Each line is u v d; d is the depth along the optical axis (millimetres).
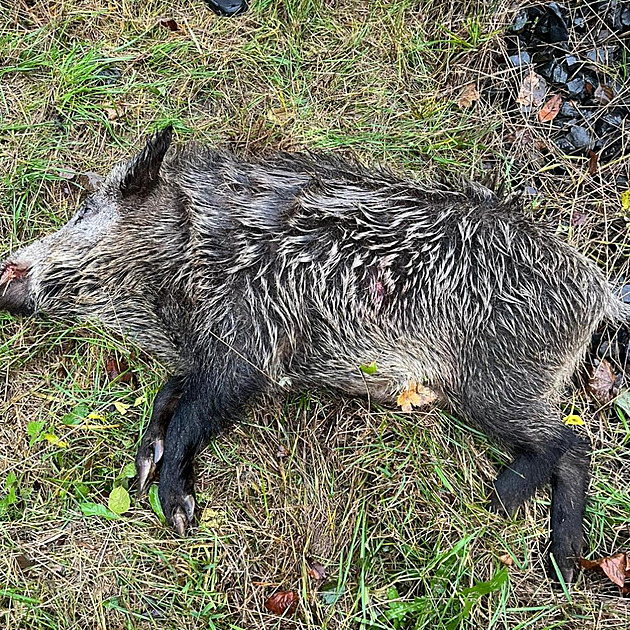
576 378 1998
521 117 2223
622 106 2195
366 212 1864
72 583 1738
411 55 2330
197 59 2273
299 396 1940
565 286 1857
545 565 1827
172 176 1972
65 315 1979
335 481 1867
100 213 1954
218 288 1870
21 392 1906
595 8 2252
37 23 2260
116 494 1802
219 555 1788
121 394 1926
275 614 1746
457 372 1866
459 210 1871
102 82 2225
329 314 1854
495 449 1906
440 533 1803
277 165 1971
